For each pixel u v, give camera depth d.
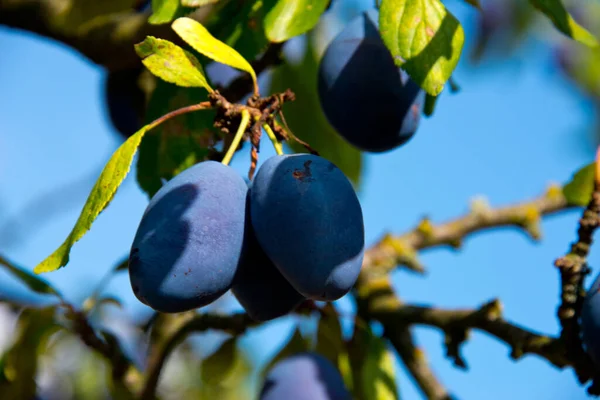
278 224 0.72
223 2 0.81
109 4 0.90
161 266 0.72
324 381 0.85
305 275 0.72
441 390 0.88
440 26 0.76
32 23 0.90
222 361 0.89
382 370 0.87
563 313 0.77
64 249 0.73
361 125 0.80
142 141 0.81
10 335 0.91
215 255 0.72
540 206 0.96
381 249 0.93
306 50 0.96
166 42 0.75
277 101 0.75
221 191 0.73
